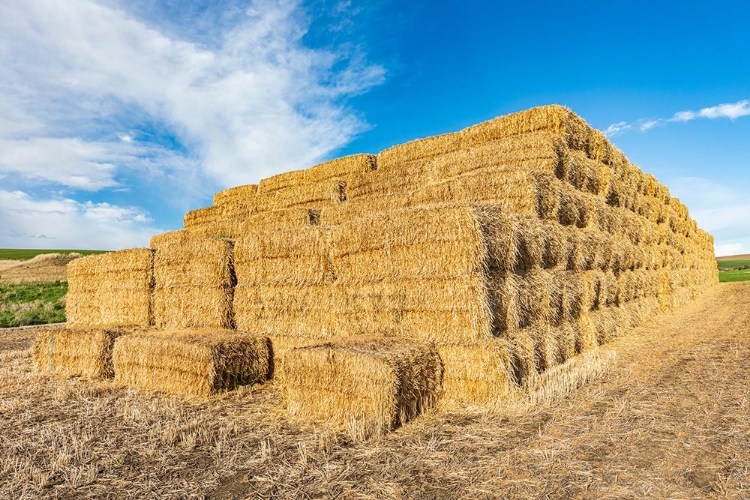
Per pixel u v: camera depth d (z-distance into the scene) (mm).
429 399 6652
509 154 10656
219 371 8070
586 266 10758
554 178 9547
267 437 5684
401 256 7555
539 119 11078
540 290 8312
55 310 24328
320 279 8820
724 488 3811
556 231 9242
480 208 6988
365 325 8055
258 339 8961
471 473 4320
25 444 5711
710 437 4902
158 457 5113
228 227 14898
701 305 20609
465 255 6836
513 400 6461
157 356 8656
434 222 7133
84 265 13992
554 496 3803
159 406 7316
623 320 12672
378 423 5645
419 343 6887
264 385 8742
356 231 8156
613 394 6652
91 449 5418
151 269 12000
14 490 4430
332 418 6320
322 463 4762
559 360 8664
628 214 14242
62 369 10656
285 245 9359
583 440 4969
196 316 10867
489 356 6629
